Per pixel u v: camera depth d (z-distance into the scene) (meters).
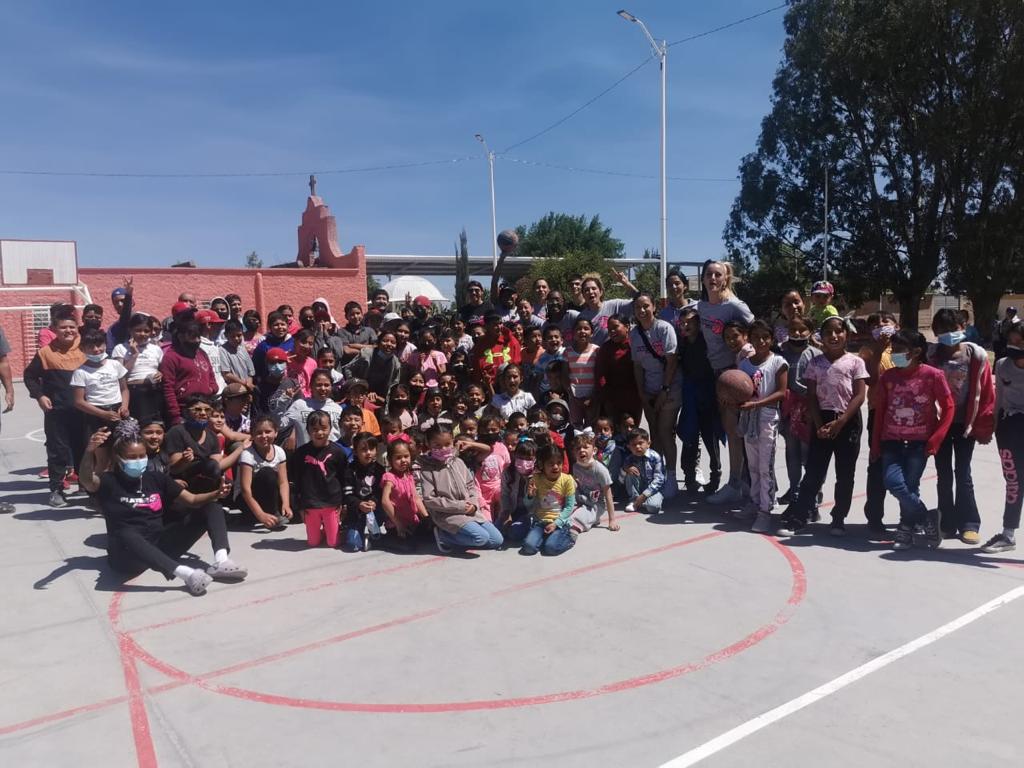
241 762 3.38
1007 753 3.34
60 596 5.34
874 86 32.22
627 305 8.38
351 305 9.93
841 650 4.35
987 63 29.92
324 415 6.31
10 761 3.42
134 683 4.12
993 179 31.22
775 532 6.61
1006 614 4.81
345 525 6.38
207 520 5.70
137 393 7.55
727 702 3.81
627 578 5.56
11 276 22.33
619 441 7.54
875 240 34.88
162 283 25.61
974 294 32.19
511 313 9.91
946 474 6.23
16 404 16.36
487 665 4.24
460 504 6.11
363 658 4.36
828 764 3.28
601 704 3.81
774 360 6.51
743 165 38.81
